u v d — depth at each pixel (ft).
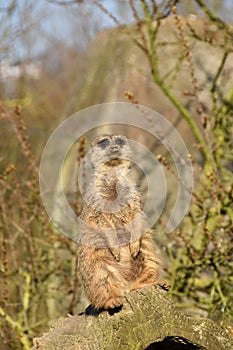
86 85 62.03
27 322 43.65
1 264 44.88
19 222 47.09
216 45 42.98
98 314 26.16
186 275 41.09
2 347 42.47
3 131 50.75
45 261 47.16
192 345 25.08
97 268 27.45
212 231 41.24
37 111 59.31
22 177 48.26
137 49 56.13
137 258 27.86
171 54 51.03
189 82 50.80
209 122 45.52
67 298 46.55
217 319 38.78
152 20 42.86
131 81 56.75
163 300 25.08
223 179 43.45
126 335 24.68
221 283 41.09
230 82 50.21
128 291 26.91
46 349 25.67
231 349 24.98
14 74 54.54
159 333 24.75
